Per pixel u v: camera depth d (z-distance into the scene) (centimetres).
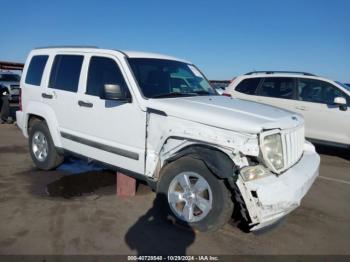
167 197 375
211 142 338
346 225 403
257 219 318
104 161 444
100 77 448
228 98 467
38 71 555
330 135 748
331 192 521
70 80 491
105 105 430
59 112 503
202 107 370
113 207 423
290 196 323
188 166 355
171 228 372
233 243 346
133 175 415
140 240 345
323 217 424
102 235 352
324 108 748
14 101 1625
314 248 345
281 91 816
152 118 382
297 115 412
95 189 484
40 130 551
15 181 510
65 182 507
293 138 364
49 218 386
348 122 718
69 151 500
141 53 464
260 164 329
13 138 845
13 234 347
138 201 443
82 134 468
